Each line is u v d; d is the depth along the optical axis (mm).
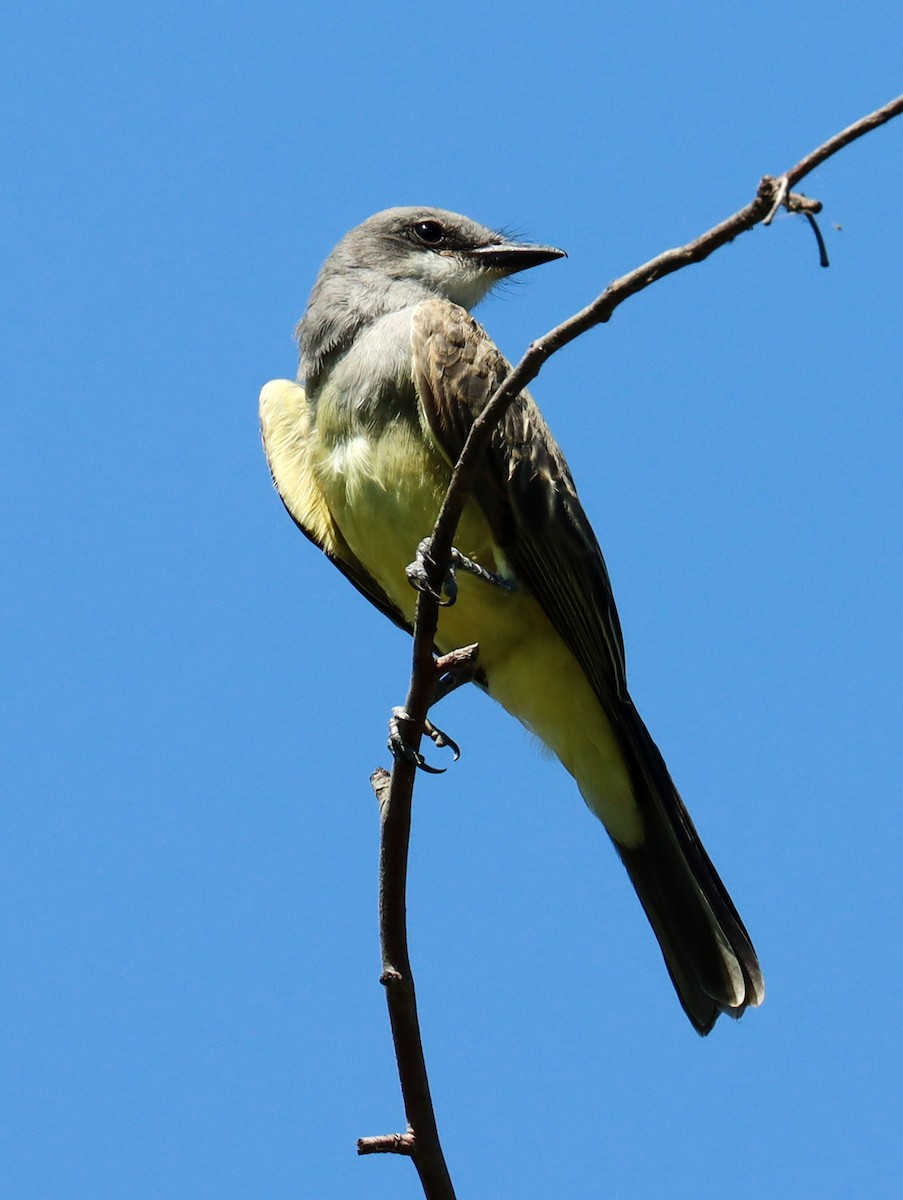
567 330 6332
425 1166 6480
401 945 6723
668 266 5969
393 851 6859
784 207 5500
